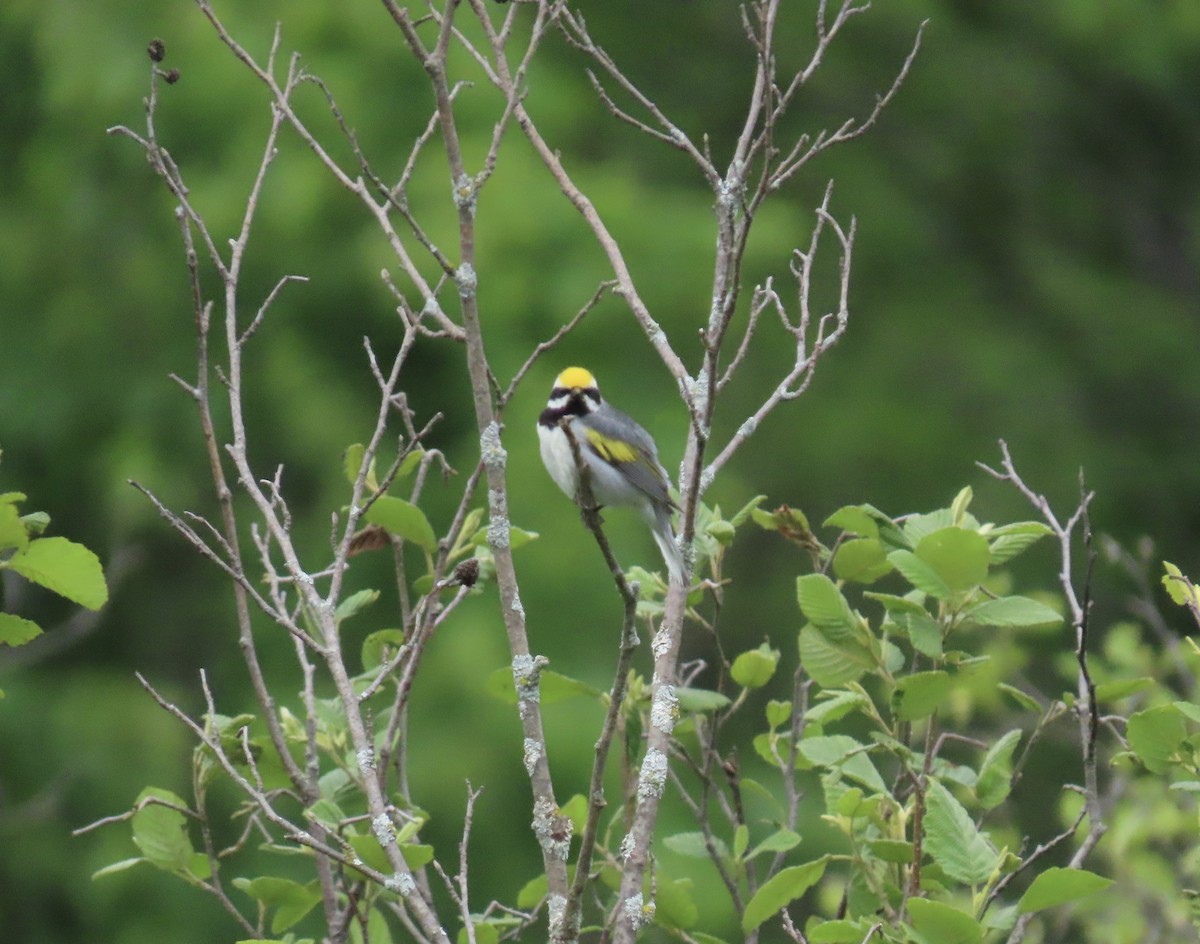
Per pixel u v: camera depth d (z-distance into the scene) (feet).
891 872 18.74
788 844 19.57
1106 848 21.42
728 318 16.44
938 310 67.87
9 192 62.23
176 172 18.19
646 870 19.02
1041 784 40.83
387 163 54.54
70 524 59.62
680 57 69.05
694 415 16.84
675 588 18.37
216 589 56.44
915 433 63.41
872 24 71.56
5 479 59.11
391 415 54.65
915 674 18.16
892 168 71.36
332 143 54.75
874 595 18.35
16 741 52.95
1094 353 70.33
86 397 58.23
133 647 56.44
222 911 50.62
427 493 52.54
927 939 15.49
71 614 56.24
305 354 55.01
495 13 58.18
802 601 18.94
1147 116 77.05
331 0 56.85
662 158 64.69
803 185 68.23
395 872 15.42
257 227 54.70
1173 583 18.52
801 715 21.01
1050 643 47.85
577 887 15.15
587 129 62.85
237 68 56.34
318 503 53.57
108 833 52.16
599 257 54.90
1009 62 73.72
